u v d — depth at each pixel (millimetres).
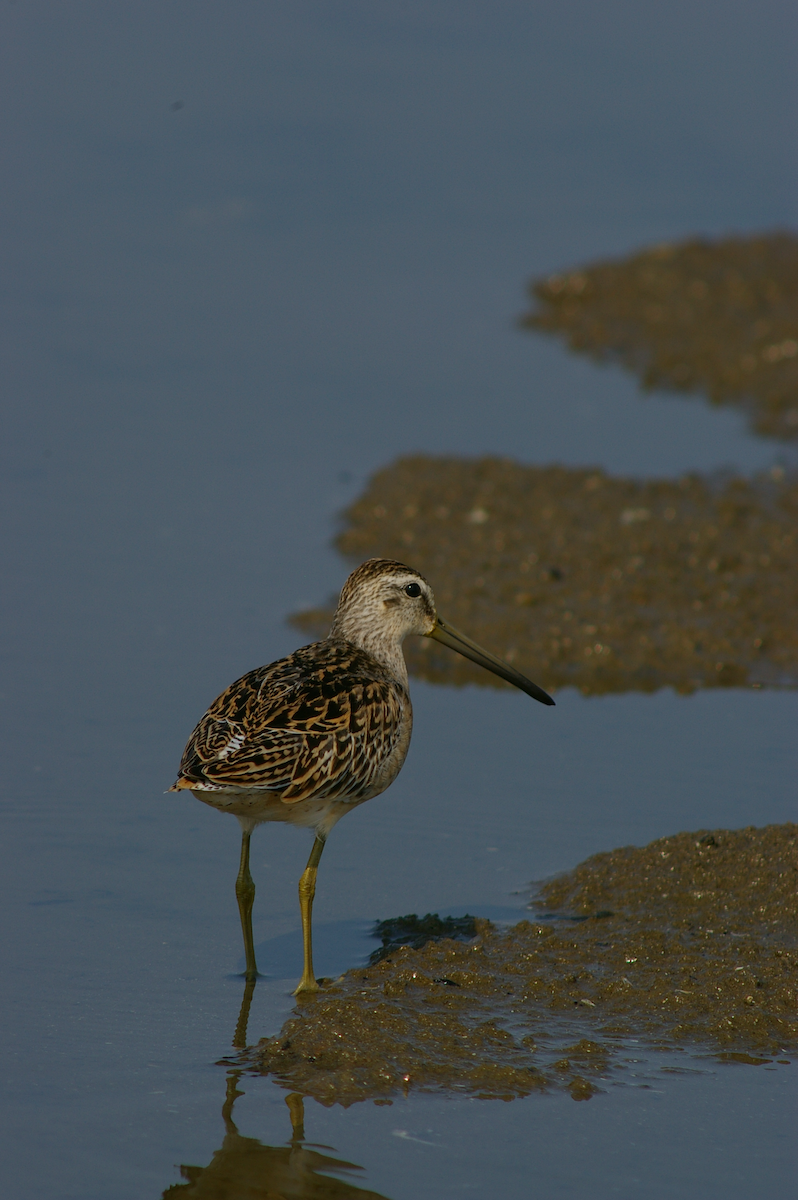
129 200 29234
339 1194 7094
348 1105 7816
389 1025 8570
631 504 18562
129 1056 8242
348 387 22906
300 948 9719
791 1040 8555
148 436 20609
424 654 15383
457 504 18422
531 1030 8633
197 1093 7902
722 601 16125
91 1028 8539
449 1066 8172
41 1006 8750
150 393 22016
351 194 30469
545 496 18719
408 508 18266
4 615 15258
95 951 9461
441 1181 7168
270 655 14555
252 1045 8414
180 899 10234
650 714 13875
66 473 19234
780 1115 7781
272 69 34812
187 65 34812
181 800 11633
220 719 8961
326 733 8984
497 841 11250
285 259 27719
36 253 26750
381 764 9531
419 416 21875
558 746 13047
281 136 32031
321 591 16250
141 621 15312
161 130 31984
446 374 23781
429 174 31422
